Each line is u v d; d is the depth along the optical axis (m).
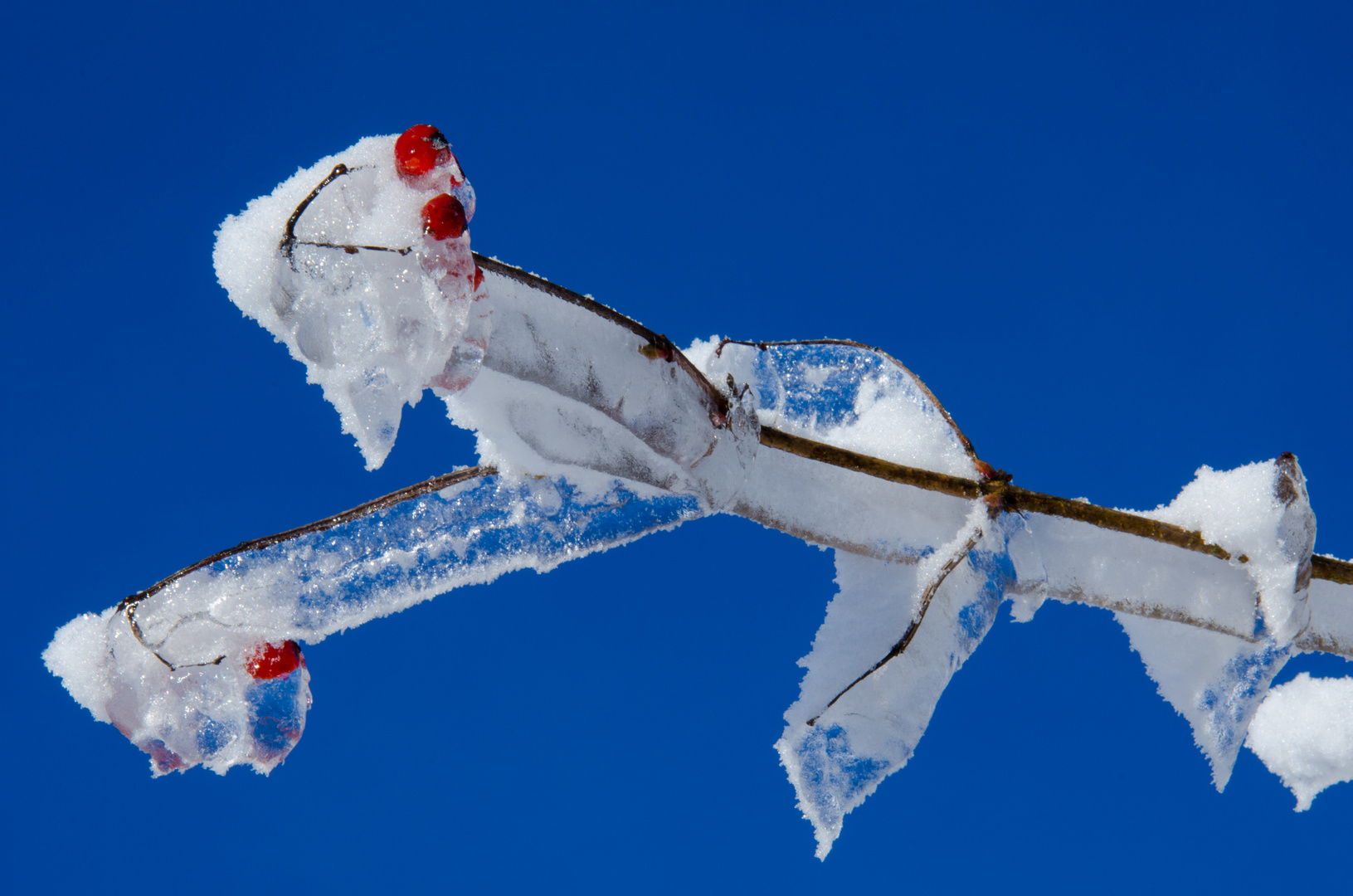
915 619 0.74
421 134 0.70
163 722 0.72
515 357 0.71
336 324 0.69
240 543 0.73
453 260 0.69
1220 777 0.77
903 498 0.75
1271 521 0.77
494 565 0.73
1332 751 0.80
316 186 0.70
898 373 0.76
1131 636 0.78
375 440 0.69
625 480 0.73
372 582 0.73
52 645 0.72
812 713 0.74
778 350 0.76
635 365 0.72
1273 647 0.77
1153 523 0.77
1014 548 0.76
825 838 0.73
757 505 0.74
